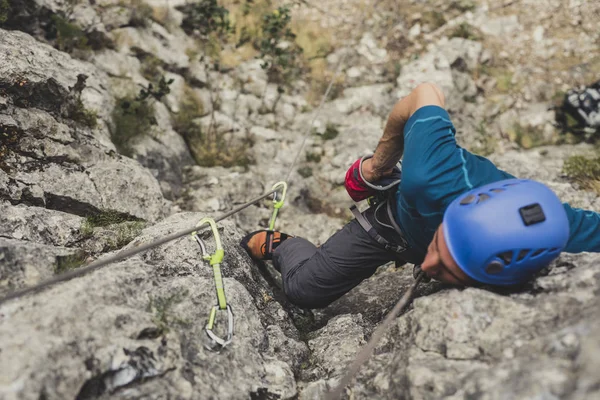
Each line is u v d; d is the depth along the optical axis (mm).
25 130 3059
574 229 2137
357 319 2594
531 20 5531
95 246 2752
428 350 1900
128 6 4730
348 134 4680
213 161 4430
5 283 2062
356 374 2100
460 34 5434
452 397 1658
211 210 3893
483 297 1912
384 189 2467
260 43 5312
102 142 3562
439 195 2031
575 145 4789
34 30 4102
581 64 5250
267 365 2145
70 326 1781
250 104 4887
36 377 1577
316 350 2410
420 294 2566
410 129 2143
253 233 2975
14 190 2826
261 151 4566
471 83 5164
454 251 1902
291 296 2689
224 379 1968
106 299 1970
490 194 1880
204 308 2166
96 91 3959
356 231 2570
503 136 4941
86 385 1727
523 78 5238
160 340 1916
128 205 3180
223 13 4980
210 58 5062
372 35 5465
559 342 1604
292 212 4078
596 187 4078
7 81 3043
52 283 1898
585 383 1401
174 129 4484
